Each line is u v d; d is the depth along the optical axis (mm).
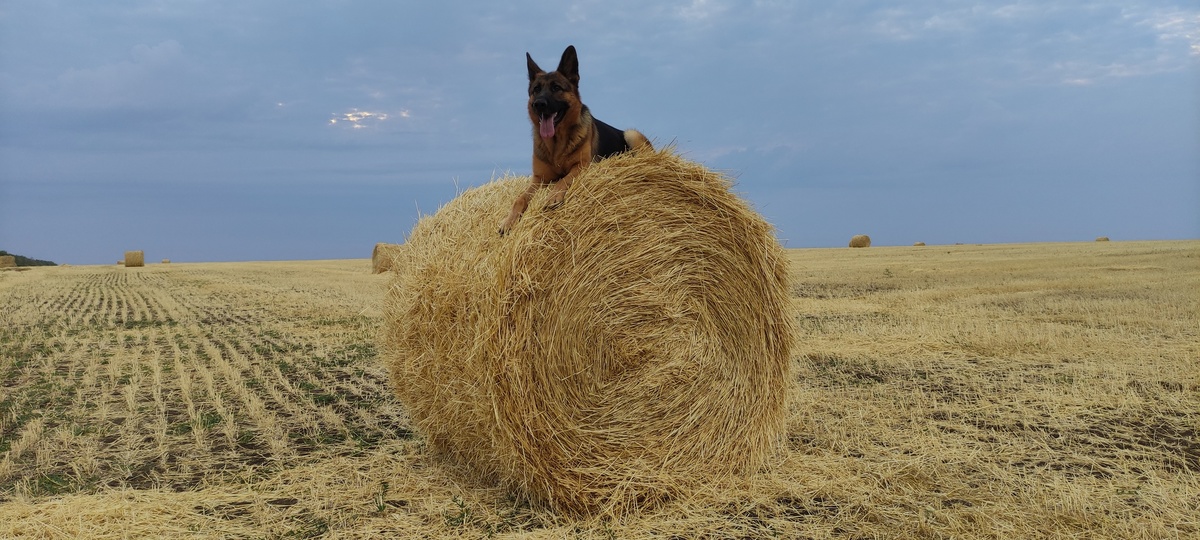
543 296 4707
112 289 24047
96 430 6613
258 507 4707
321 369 9609
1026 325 11242
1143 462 5199
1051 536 4031
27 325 14523
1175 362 8414
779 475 5230
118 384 8734
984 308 13578
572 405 4812
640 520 4582
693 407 5207
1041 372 8242
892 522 4316
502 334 4590
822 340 10656
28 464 5715
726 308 5402
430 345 5312
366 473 5398
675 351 5172
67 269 41438
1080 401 6898
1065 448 5621
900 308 14062
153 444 6211
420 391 5664
